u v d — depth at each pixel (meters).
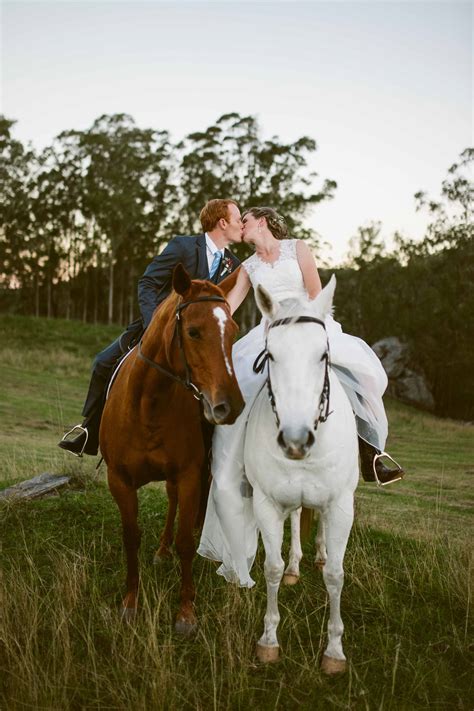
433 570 4.50
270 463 3.21
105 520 5.31
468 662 3.51
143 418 3.55
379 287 36.84
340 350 3.76
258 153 39.81
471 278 33.75
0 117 48.25
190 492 3.75
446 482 10.32
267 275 3.67
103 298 54.69
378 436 3.84
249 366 3.78
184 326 3.11
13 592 3.98
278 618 3.47
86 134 47.03
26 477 6.90
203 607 4.02
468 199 35.16
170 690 3.16
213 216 4.30
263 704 3.15
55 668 3.33
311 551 4.91
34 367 23.55
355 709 3.10
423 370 33.25
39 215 50.50
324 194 39.12
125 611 3.82
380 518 6.79
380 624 3.88
